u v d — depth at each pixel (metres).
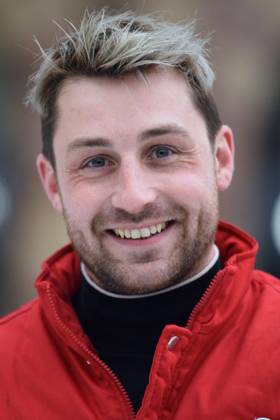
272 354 1.77
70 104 1.87
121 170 1.81
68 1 6.20
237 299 1.83
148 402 1.74
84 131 1.84
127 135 1.80
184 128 1.85
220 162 2.08
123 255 1.86
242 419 1.70
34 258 6.28
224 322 1.81
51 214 6.32
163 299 1.89
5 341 1.99
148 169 1.83
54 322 1.88
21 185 6.32
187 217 1.85
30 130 6.36
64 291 2.11
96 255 1.89
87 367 1.85
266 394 1.72
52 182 2.13
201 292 1.92
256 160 6.14
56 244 6.29
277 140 6.13
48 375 1.87
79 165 1.88
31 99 2.10
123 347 1.91
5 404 1.87
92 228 1.88
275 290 1.96
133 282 1.86
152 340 1.89
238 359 1.77
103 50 1.82
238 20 6.12
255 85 6.18
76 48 1.87
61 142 1.92
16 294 6.23
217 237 2.12
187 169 1.85
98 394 1.79
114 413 1.77
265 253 5.61
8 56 6.32
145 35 1.85
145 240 1.84
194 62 1.91
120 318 1.91
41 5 6.25
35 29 6.28
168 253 1.85
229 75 6.14
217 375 1.76
